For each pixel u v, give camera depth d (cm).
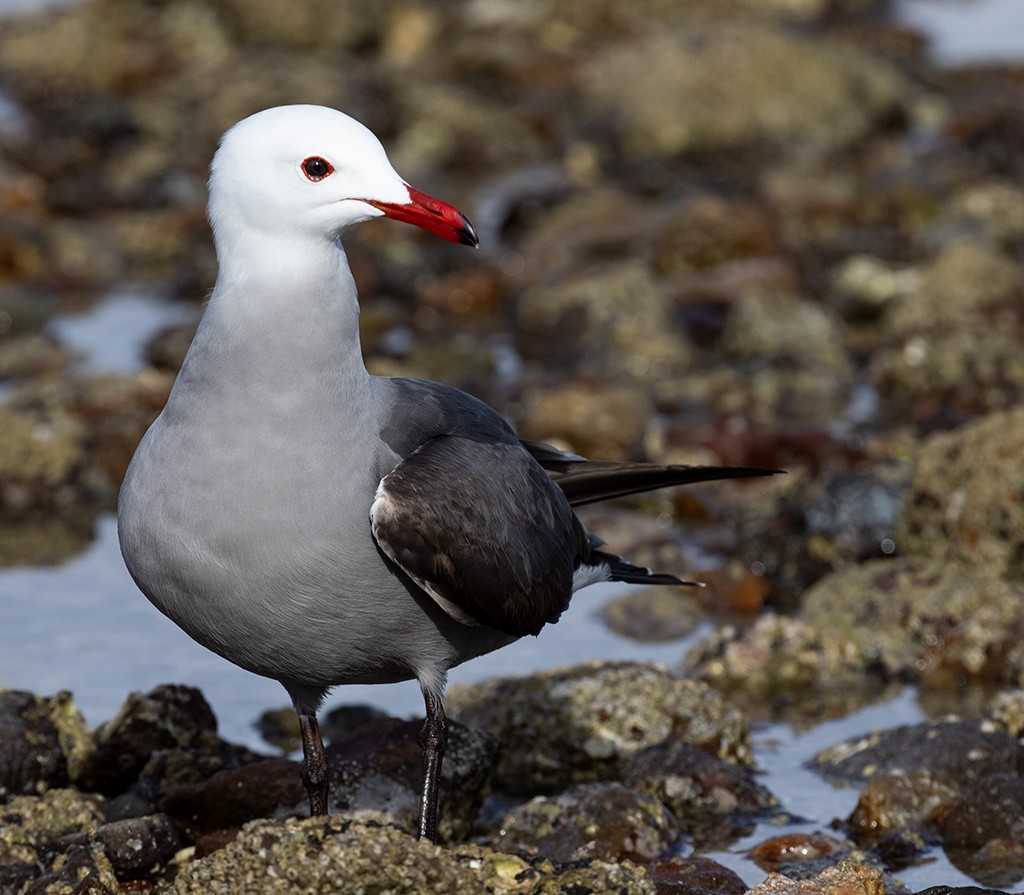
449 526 862
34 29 3547
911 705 1225
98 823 986
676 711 1130
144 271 2486
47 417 1753
